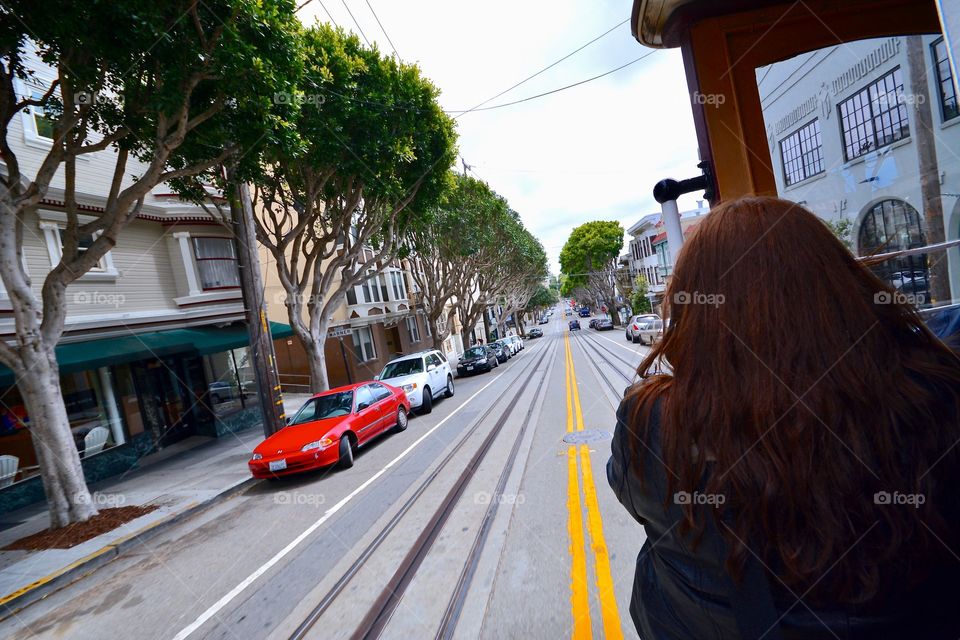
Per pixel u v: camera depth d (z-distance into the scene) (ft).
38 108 34.60
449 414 41.96
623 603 10.83
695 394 2.84
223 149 29.60
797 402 2.51
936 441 2.34
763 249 2.86
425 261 82.84
